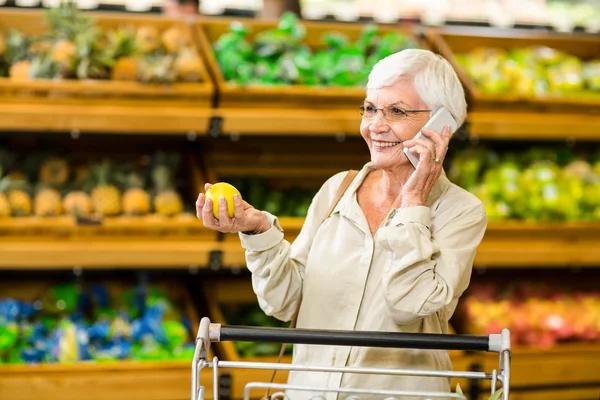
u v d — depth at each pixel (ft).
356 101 14.21
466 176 15.98
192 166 15.34
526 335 14.60
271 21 16.19
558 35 17.62
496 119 14.58
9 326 13.16
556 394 14.29
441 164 7.70
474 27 18.26
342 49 15.85
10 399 12.59
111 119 13.33
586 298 15.69
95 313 14.39
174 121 13.52
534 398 14.25
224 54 14.99
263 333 7.01
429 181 7.70
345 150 16.38
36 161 14.80
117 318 14.01
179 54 14.33
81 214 13.73
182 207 14.65
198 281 15.61
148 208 14.16
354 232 8.32
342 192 8.54
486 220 8.20
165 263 13.66
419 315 7.56
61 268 13.50
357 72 15.08
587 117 15.01
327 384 8.19
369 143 8.11
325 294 8.25
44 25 15.20
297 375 8.43
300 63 14.82
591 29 18.67
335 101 14.16
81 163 15.70
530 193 15.51
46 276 15.23
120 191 14.48
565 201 15.37
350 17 17.83
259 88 13.82
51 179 14.55
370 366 8.21
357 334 7.00
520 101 14.64
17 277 15.16
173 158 15.20
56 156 15.05
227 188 7.84
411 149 7.60
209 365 6.98
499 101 14.56
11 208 13.67
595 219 15.56
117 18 15.30
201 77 13.99
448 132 7.72
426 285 7.56
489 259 14.56
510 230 14.61
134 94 13.46
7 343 12.99
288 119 13.88
